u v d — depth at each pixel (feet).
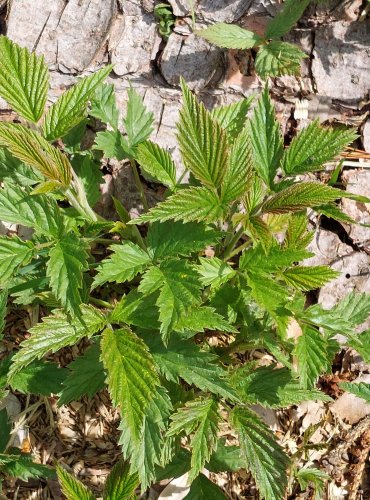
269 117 1.26
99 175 1.39
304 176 1.55
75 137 1.40
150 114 1.40
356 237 1.54
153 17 1.48
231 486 1.42
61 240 1.14
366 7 1.54
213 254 1.47
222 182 1.15
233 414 1.21
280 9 1.51
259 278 1.18
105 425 1.39
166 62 1.49
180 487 1.35
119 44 1.47
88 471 1.36
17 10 1.43
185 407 1.16
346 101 1.56
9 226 1.42
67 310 1.08
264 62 1.46
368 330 1.36
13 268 1.12
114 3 1.45
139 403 1.05
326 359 1.17
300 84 1.54
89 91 1.21
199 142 1.12
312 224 1.54
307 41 1.55
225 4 1.50
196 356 1.17
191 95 1.11
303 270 1.21
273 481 1.17
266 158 1.26
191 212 1.13
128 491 1.15
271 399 1.22
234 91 1.51
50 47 1.44
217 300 1.24
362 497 1.48
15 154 1.08
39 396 1.37
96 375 1.20
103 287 1.44
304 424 1.49
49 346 1.11
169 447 1.18
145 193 1.49
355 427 1.47
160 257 1.18
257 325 1.27
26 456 1.25
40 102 1.18
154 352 1.18
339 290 1.53
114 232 1.44
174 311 1.08
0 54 1.14
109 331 1.13
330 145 1.24
